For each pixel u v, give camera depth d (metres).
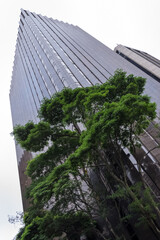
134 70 43.03
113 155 16.59
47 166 18.11
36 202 14.80
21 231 23.11
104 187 16.97
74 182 15.02
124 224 17.50
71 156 12.11
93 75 39.66
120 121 10.80
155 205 12.34
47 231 15.62
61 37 62.41
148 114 11.59
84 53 51.09
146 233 15.52
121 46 61.97
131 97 10.98
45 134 15.71
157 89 34.09
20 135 16.92
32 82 60.69
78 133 18.02
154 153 21.34
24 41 81.56
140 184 12.87
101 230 19.70
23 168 57.84
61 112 16.50
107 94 13.48
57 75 41.25
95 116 12.19
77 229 16.89
